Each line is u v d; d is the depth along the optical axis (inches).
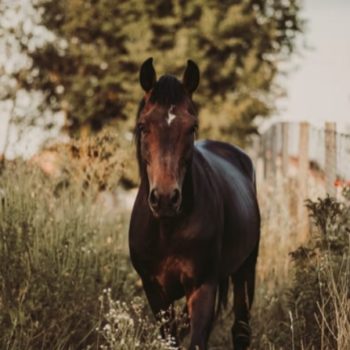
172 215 216.7
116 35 994.7
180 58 968.9
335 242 264.8
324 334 251.3
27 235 269.1
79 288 264.1
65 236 291.0
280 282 328.8
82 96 975.6
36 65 875.4
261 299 317.1
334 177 319.0
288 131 425.4
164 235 234.4
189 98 232.8
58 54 951.0
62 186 357.7
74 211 318.7
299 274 269.0
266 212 400.5
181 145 219.3
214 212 243.0
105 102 1016.9
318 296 258.4
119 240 351.3
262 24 1047.6
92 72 1005.2
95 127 1024.9
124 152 352.2
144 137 222.5
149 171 221.8
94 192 344.5
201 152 273.1
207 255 239.1
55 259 273.3
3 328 235.3
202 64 978.7
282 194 392.8
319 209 273.9
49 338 245.0
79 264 277.4
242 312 295.1
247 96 1016.9
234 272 290.0
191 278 238.8
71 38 982.4
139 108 237.1
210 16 999.0
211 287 242.1
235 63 1023.6
